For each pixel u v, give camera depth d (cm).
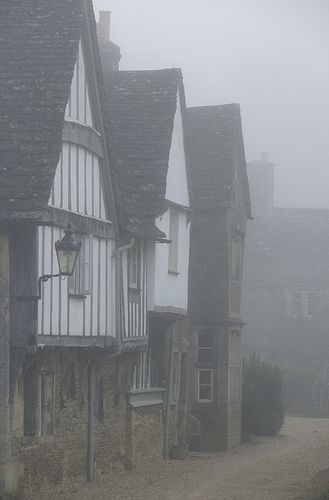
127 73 7306
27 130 4891
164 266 6950
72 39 5206
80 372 5641
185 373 8150
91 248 5478
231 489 5606
